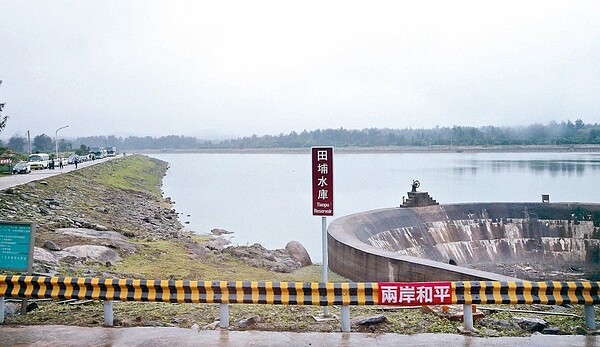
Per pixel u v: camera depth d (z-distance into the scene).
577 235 50.41
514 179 124.50
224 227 56.03
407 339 10.44
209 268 25.70
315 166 12.01
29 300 13.16
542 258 49.03
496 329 11.21
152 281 11.09
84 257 21.66
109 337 10.59
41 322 11.55
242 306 13.85
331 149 11.88
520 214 51.53
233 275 24.72
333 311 13.09
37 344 10.18
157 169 149.88
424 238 46.06
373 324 11.27
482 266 46.94
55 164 77.00
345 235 32.59
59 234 25.73
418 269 23.62
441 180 124.25
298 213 69.88
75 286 11.31
